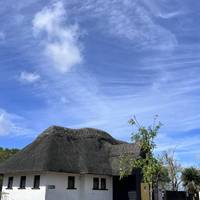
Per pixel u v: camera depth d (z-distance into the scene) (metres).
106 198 36.69
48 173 33.16
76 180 35.47
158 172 26.33
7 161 39.03
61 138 38.59
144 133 25.62
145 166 25.39
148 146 25.42
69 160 35.72
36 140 40.19
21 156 37.81
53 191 33.09
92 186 35.75
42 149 36.19
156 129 25.84
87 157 37.34
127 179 37.28
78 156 37.38
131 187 36.59
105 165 37.56
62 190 33.84
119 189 37.69
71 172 34.09
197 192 45.50
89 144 40.09
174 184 44.47
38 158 34.62
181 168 49.41
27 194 34.41
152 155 25.62
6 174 38.16
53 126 40.00
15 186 36.34
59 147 36.94
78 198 35.03
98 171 35.69
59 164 34.06
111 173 36.66
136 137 25.78
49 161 33.62
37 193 33.28
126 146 39.31
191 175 48.69
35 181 34.16
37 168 32.75
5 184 37.91
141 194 35.75
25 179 35.41
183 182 48.91
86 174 35.44
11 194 36.47
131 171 32.97
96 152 39.31
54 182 33.44
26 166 34.38
